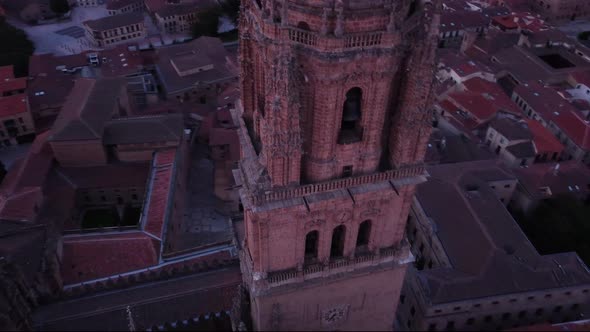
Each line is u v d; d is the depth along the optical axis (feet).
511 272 276.41
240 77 156.25
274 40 125.08
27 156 377.50
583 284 277.23
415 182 152.46
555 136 451.94
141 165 387.55
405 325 296.71
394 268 173.27
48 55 563.89
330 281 168.35
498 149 426.92
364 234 169.58
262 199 140.77
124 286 233.96
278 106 127.13
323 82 126.72
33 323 215.92
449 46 651.66
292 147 133.90
